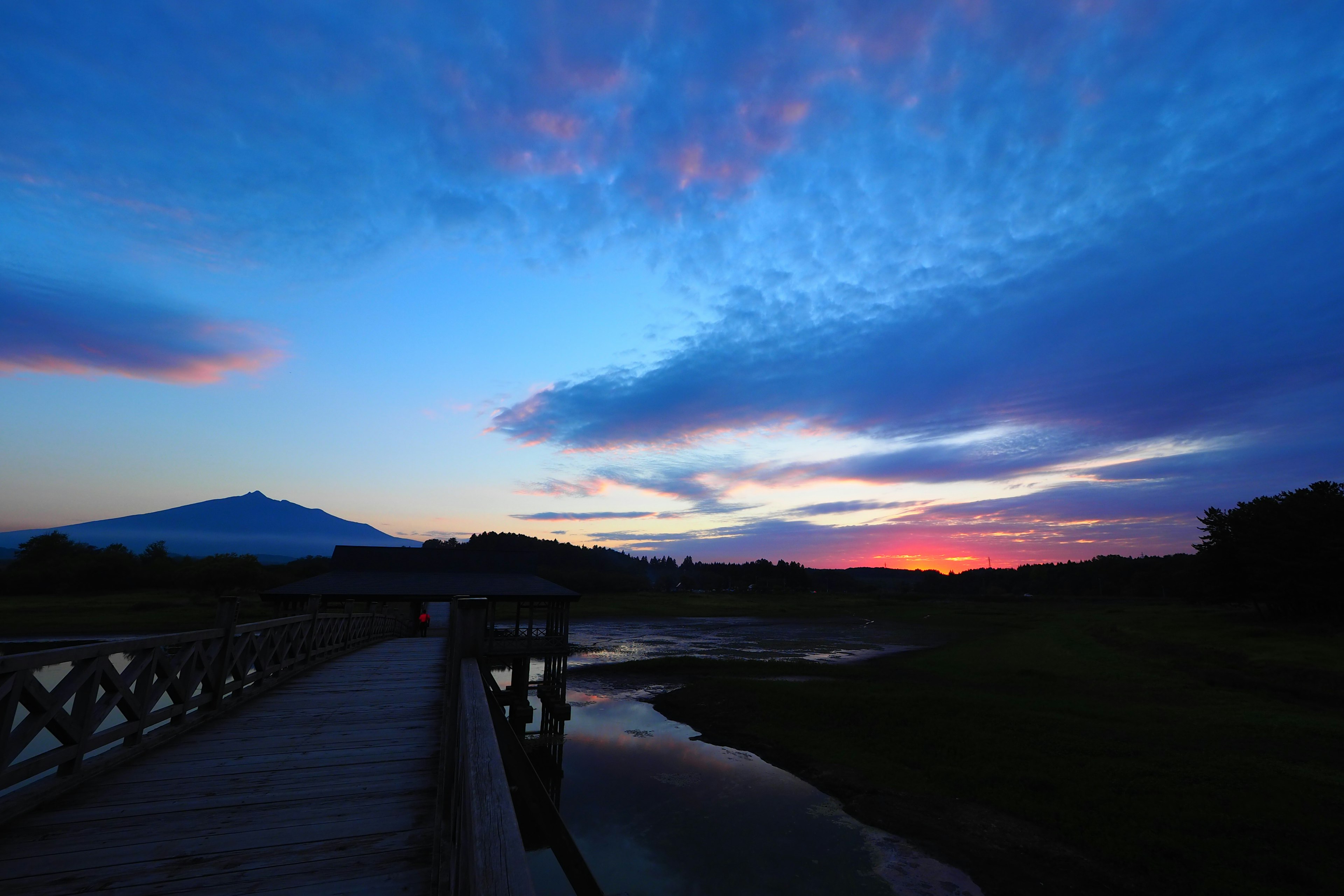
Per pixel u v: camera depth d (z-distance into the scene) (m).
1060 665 37.56
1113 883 10.75
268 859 3.50
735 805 14.77
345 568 26.28
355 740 6.19
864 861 11.84
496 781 1.95
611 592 124.06
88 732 4.66
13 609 55.28
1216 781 14.93
